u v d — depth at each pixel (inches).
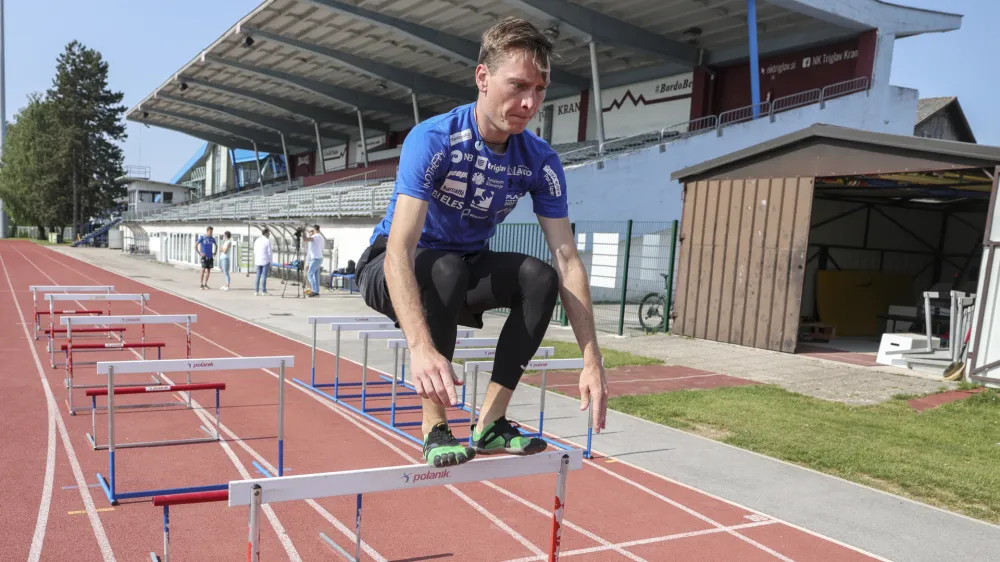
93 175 2647.6
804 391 363.3
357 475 85.4
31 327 506.3
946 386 380.5
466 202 73.7
